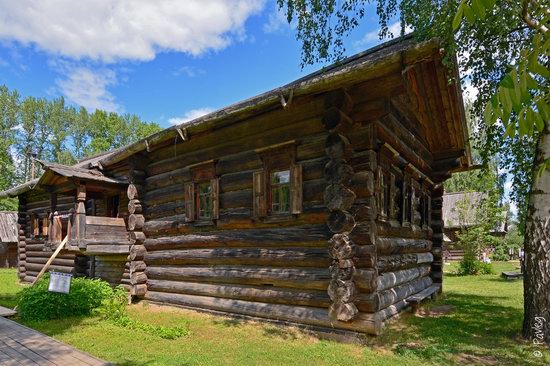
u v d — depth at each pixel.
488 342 5.23
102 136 50.25
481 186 12.65
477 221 17.20
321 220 5.82
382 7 7.44
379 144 5.84
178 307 7.73
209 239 7.29
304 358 4.62
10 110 43.94
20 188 12.18
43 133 47.41
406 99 7.00
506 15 5.79
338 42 7.81
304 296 5.85
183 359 4.61
